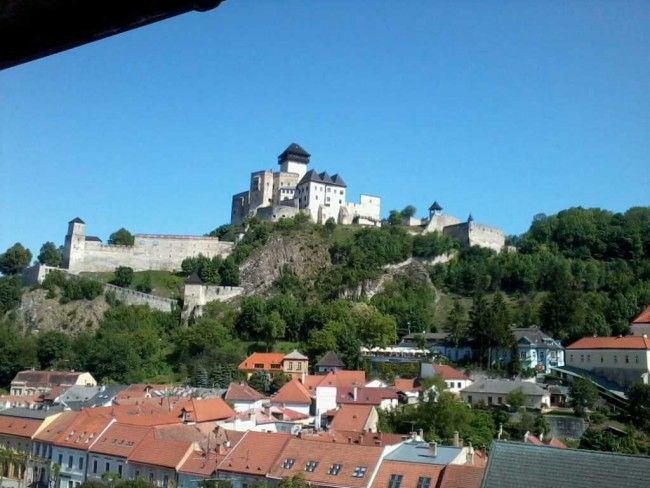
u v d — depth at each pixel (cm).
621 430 13400
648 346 16875
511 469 5572
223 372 19300
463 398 15912
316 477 8000
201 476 8869
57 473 10919
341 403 14588
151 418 11794
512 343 19512
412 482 7444
